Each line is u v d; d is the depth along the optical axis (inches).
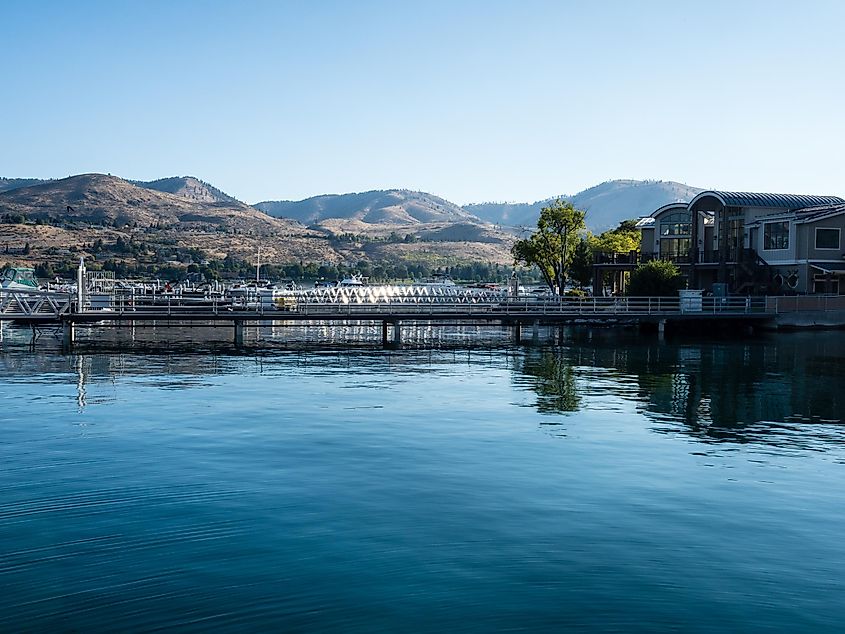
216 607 502.9
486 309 2591.0
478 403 1222.9
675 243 3166.8
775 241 2667.3
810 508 702.5
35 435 971.3
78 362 1722.4
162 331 2603.3
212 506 695.1
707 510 692.7
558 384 1430.9
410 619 489.1
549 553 589.9
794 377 1514.5
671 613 499.2
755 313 2437.3
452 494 733.3
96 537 619.2
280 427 1029.2
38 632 471.2
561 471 816.3
